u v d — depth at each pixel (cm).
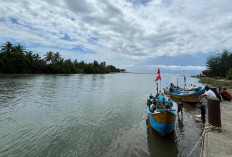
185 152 630
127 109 1370
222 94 1388
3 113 1147
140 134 821
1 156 601
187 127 905
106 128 905
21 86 2605
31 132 830
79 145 696
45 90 2320
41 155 614
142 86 3744
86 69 10781
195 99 1566
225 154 477
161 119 768
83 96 1973
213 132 641
